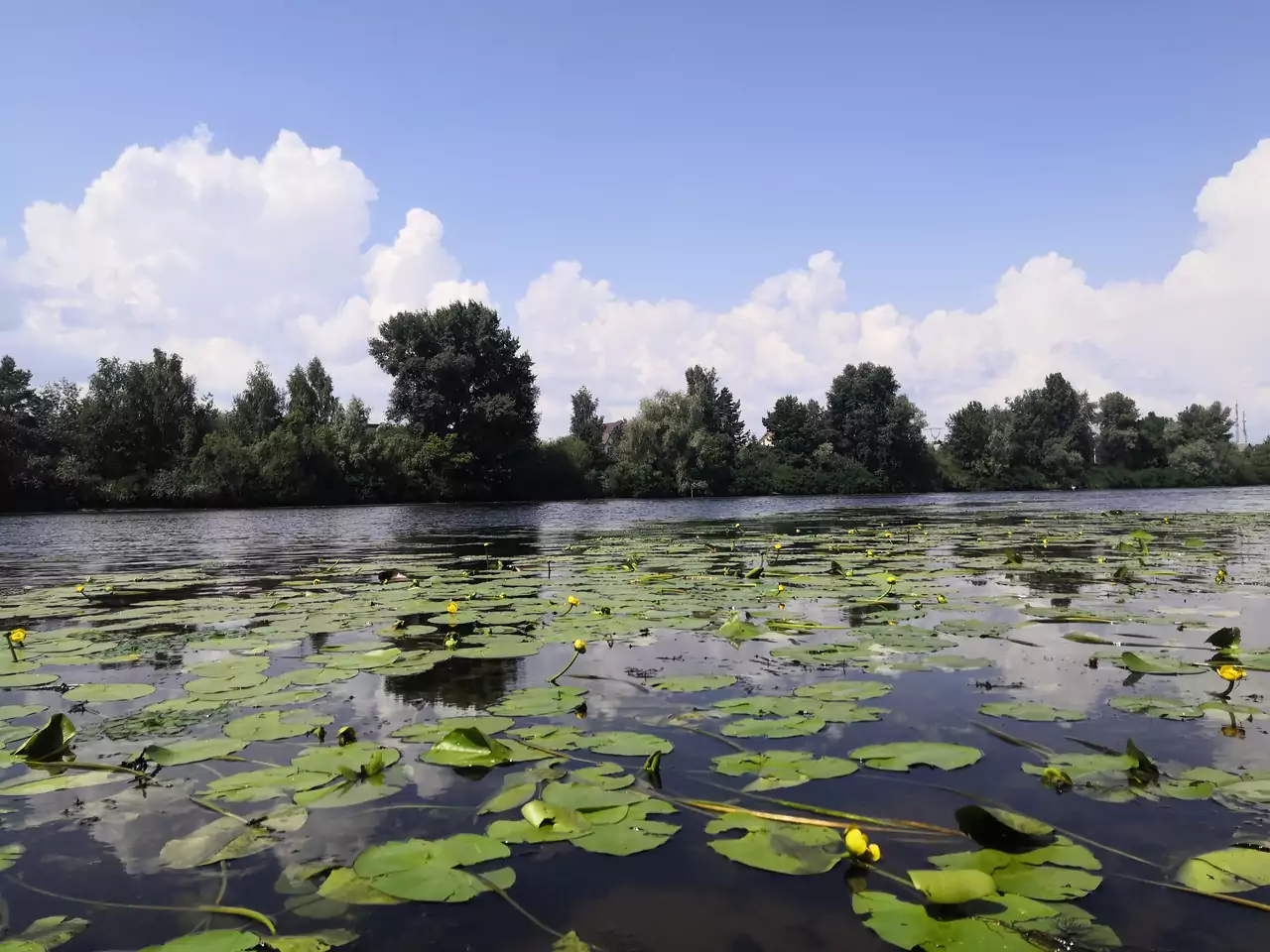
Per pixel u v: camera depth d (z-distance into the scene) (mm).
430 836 2416
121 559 11758
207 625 5887
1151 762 2818
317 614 6242
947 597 6555
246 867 2244
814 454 58125
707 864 2207
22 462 33812
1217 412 69125
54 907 2043
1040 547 10984
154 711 3756
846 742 3141
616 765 2926
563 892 2066
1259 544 11125
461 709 3699
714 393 63250
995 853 2199
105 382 37750
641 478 49125
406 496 42219
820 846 2266
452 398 43969
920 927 1845
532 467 45844
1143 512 22125
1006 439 60406
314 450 39719
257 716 3600
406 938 1871
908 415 56781
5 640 5453
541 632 5348
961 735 3201
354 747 3154
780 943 1829
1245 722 3318
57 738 3189
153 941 1888
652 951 1801
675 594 6941
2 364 44688
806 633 5223
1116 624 5375
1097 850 2225
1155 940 1786
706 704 3682
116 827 2512
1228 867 2090
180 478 36656
